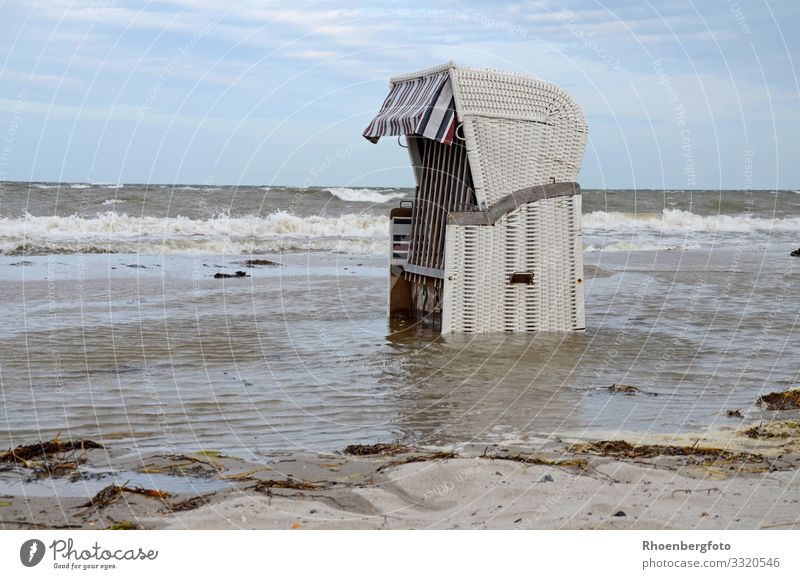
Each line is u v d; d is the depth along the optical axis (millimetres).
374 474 5145
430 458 5426
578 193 10141
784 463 5352
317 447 5805
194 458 5484
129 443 5852
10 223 23297
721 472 5164
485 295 10039
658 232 28938
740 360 8797
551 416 6633
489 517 4441
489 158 9805
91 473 5184
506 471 5121
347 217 25969
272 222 25578
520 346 9391
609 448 5688
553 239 10133
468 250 9938
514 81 9789
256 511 4523
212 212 26469
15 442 5824
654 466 5270
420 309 11406
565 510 4531
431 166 10992
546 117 9953
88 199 26625
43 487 4918
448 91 9648
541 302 10180
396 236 11773
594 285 15078
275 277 16094
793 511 4520
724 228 30609
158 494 4758
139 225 24547
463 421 6496
